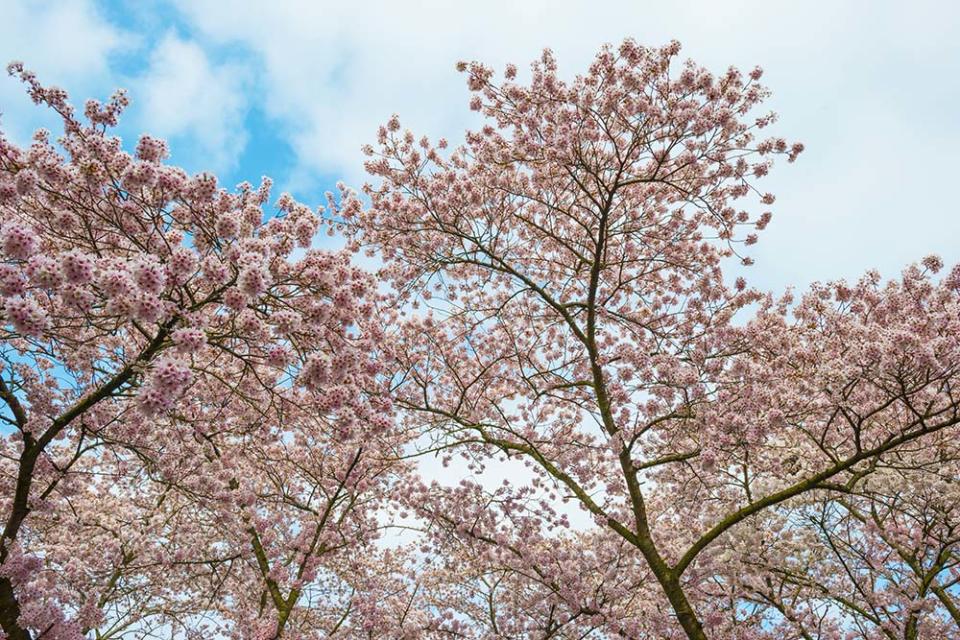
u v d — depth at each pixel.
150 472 7.45
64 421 5.79
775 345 9.07
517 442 9.96
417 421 10.20
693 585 8.73
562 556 8.86
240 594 9.88
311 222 5.88
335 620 11.41
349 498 9.83
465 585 11.71
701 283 10.01
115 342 7.59
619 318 9.84
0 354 5.87
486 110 9.55
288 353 5.50
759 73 8.34
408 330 9.84
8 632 5.76
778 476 8.77
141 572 8.96
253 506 9.03
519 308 11.18
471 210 10.08
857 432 7.37
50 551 8.23
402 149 9.70
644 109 8.42
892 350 6.80
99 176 5.34
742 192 9.53
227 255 5.31
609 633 8.84
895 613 9.27
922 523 9.09
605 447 9.25
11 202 5.23
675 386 8.18
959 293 7.47
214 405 8.16
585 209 9.80
